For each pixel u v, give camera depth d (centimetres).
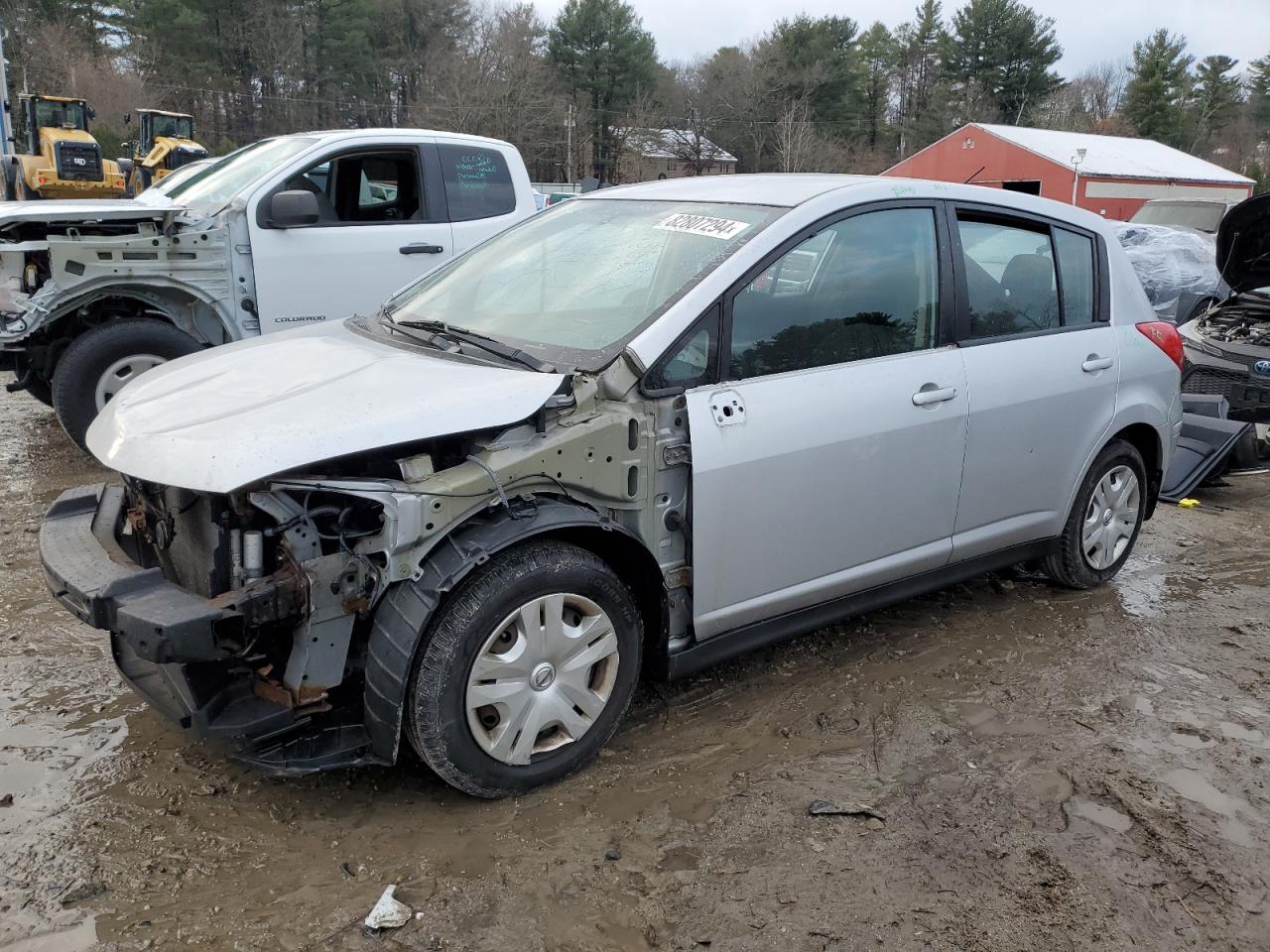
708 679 389
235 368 338
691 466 320
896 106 7062
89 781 308
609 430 308
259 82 5091
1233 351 851
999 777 328
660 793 312
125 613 259
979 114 6538
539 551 297
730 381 333
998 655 420
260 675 285
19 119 2445
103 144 4153
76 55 4800
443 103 5178
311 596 268
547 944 248
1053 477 444
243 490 270
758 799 310
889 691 385
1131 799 317
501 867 275
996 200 421
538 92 5288
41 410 809
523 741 301
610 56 5516
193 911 256
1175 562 553
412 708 283
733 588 340
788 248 349
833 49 6084
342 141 708
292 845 283
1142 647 435
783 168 5738
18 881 264
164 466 272
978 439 402
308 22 5134
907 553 393
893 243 382
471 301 387
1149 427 488
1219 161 7469
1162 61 6738
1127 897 272
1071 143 4103
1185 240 1316
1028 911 265
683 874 275
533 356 328
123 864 272
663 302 331
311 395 298
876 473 369
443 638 280
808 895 268
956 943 253
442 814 298
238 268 664
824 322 359
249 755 281
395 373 314
